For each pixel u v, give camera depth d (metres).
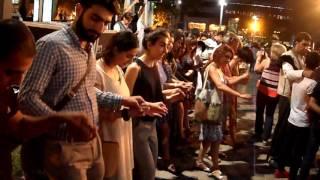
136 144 3.56
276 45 7.37
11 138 1.66
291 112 5.38
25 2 4.54
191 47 8.20
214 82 5.26
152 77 3.72
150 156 3.62
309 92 5.09
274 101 7.43
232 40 6.95
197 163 5.96
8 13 3.78
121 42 3.03
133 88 3.61
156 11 19.53
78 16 2.32
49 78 2.24
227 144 7.41
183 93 4.05
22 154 2.38
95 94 2.53
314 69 5.13
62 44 2.25
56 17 4.89
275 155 6.13
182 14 37.34
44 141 2.32
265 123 7.57
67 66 2.26
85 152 2.38
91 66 2.43
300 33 6.08
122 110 2.92
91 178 2.52
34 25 3.63
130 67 3.60
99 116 2.90
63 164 2.30
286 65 6.03
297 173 5.60
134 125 3.55
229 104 6.78
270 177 5.85
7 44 1.51
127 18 6.50
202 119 5.47
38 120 1.65
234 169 6.12
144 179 3.60
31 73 2.18
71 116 1.68
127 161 3.21
